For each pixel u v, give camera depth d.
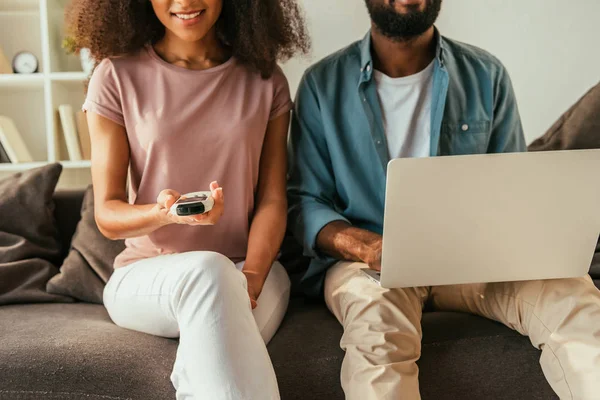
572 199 1.24
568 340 1.23
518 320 1.39
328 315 1.60
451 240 1.26
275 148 1.64
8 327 1.40
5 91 2.90
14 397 1.20
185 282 1.18
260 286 1.41
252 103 1.58
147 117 1.50
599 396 1.13
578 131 1.90
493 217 1.24
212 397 1.07
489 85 1.77
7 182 1.93
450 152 1.75
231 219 1.56
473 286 1.53
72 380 1.21
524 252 1.28
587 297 1.28
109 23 1.53
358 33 2.44
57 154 2.71
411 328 1.30
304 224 1.66
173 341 1.37
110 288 1.43
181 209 1.16
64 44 2.54
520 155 1.21
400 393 1.15
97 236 1.84
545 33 2.51
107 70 1.53
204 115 1.53
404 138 1.72
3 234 1.83
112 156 1.49
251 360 1.11
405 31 1.66
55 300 1.73
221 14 1.63
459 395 1.33
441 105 1.70
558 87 2.54
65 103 2.86
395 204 1.21
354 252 1.52
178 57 1.58
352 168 1.72
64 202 2.02
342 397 1.32
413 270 1.28
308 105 1.77
